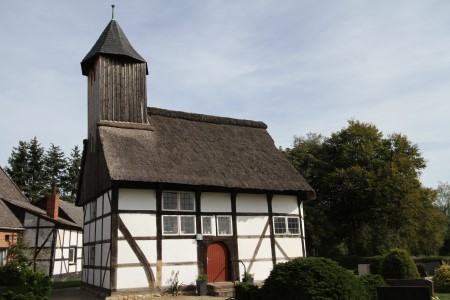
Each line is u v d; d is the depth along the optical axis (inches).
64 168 2343.8
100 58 813.9
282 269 422.6
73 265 1246.3
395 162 1403.8
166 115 874.1
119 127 781.9
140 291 650.2
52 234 1083.9
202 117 916.6
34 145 2210.9
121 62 833.5
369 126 1494.8
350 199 1385.3
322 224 1417.3
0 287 502.9
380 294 423.2
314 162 1519.4
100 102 788.0
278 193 830.5
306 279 397.1
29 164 2197.3
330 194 1446.9
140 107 827.4
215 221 746.8
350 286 406.0
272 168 853.2
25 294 456.8
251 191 792.3
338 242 1502.2
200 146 826.2
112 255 645.9
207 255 727.1
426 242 1492.4
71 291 801.6
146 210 687.7
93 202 807.1
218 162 797.9
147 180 669.3
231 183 749.3
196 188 739.4
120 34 873.5
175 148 786.8
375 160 1392.7
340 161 1460.4
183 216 718.5
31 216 1091.3
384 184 1316.4
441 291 666.8
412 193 1337.4
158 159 733.9
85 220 867.4
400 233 1406.3
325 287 392.5
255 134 959.0
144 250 669.9
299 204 852.6
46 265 1063.6
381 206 1342.3
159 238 686.5
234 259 745.6
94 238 766.5
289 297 398.3
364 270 802.8
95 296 694.5
